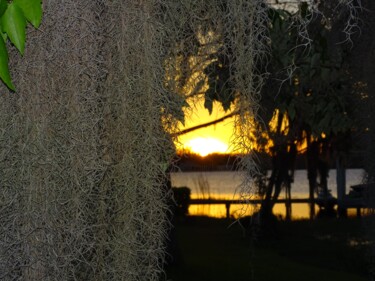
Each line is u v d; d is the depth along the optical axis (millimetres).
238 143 2756
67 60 2758
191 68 3121
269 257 12539
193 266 11391
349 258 12062
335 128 7305
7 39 2812
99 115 2805
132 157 2809
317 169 14422
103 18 2840
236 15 2785
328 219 17750
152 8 2850
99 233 2803
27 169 2738
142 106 2822
